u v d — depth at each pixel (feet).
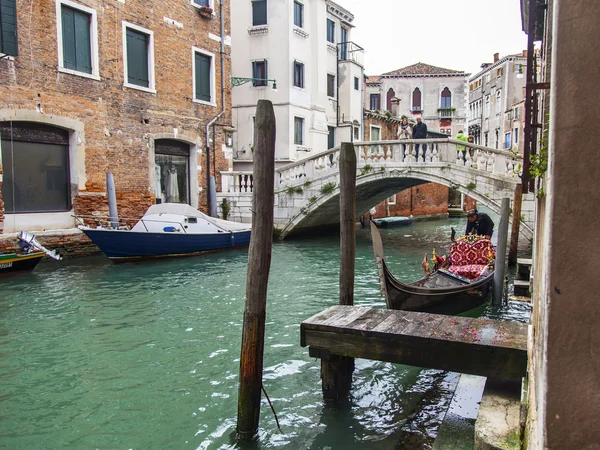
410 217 87.30
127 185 45.98
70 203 41.98
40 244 36.45
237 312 25.55
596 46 3.66
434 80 130.41
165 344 20.58
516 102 122.83
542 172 10.09
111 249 38.58
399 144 50.34
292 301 28.07
